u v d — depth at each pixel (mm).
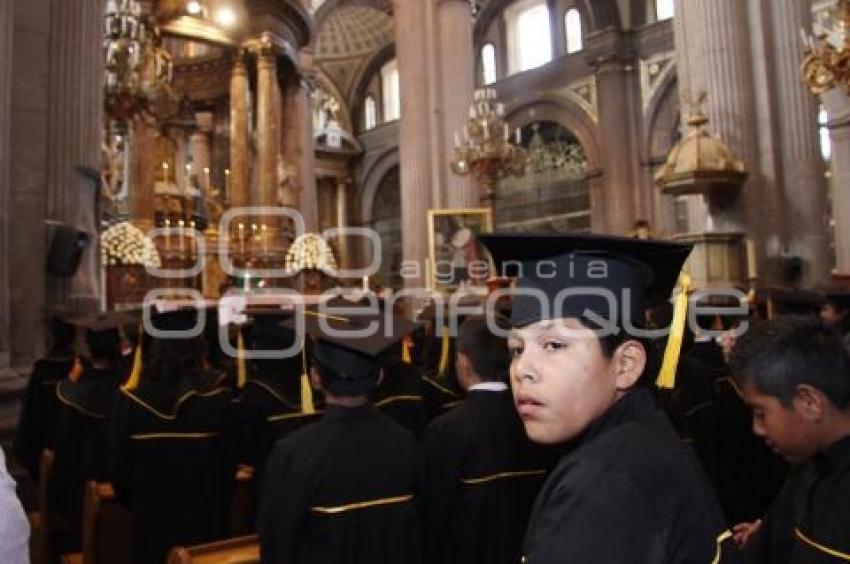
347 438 2482
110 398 4133
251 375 3787
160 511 3336
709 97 9828
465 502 2799
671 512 1197
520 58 28719
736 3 9828
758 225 9531
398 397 4207
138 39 10602
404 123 17156
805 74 7734
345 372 2547
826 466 1833
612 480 1206
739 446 4094
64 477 4117
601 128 25156
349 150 34812
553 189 27500
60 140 6379
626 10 24812
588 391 1417
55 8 6473
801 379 1813
